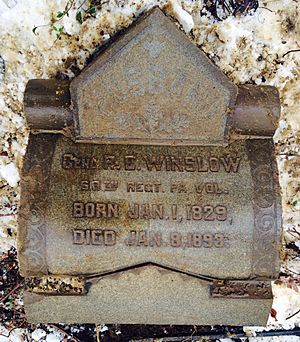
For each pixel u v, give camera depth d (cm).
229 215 115
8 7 127
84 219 114
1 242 146
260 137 122
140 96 114
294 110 137
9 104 137
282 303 145
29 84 119
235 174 117
